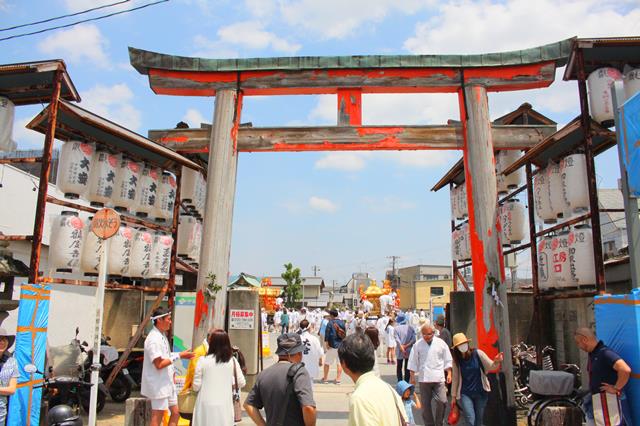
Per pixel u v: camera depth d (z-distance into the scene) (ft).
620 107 21.57
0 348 20.17
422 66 32.24
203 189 40.09
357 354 11.06
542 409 24.62
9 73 25.32
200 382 19.12
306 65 32.71
